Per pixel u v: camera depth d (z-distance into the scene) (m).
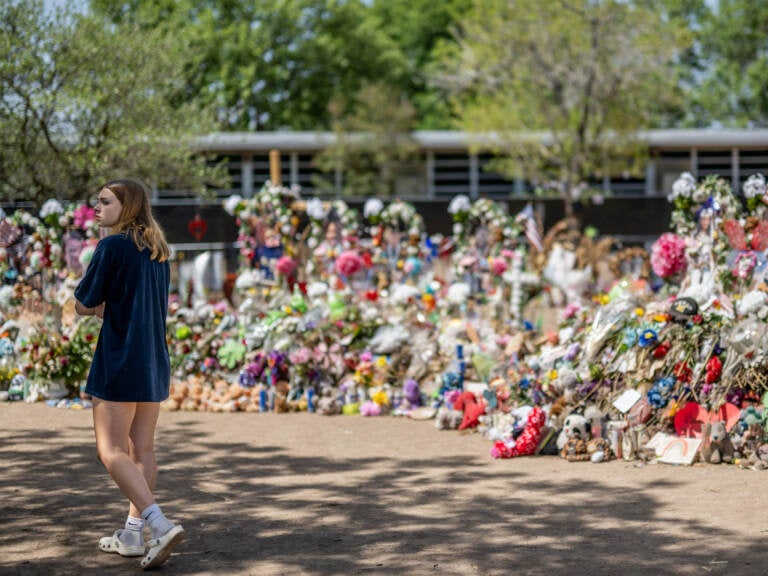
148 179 15.90
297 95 41.19
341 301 10.11
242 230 11.88
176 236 16.14
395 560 4.52
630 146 27.41
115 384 4.30
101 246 4.36
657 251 8.88
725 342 7.19
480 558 4.54
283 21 40.25
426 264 11.95
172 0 37.06
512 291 11.92
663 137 30.39
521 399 7.95
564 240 16.39
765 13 45.00
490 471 6.57
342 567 4.41
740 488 5.95
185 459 7.04
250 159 30.81
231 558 4.55
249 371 9.65
